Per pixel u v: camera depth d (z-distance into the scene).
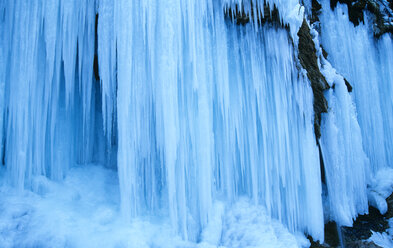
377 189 7.88
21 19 5.12
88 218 4.93
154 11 5.24
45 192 5.17
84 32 5.62
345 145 7.07
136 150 5.18
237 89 6.25
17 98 5.02
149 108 5.33
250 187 6.43
